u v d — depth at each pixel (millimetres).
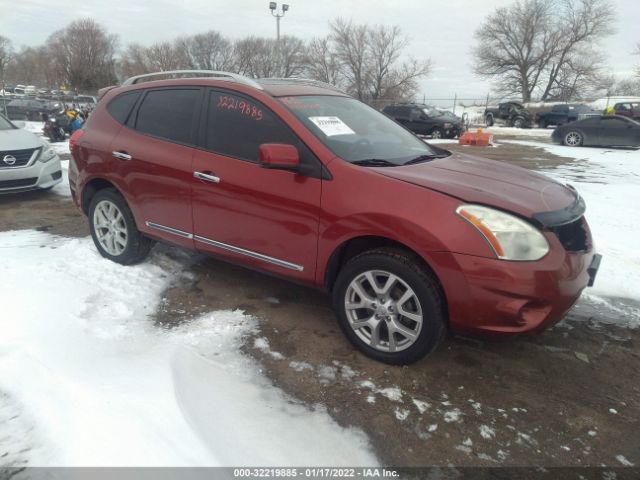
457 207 2781
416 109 25250
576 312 3949
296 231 3271
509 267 2666
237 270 4492
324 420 2592
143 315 3594
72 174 4777
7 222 5973
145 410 2385
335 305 3234
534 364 3193
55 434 2229
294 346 3287
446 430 2562
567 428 2615
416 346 2934
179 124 3916
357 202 3002
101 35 72188
